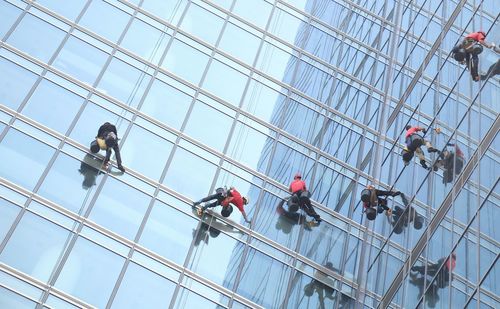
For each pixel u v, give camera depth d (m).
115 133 33.16
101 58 36.56
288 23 43.12
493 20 32.62
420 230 32.28
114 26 37.94
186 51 38.84
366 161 39.69
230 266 32.94
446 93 35.00
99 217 31.86
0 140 32.28
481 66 31.78
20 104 33.59
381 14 46.88
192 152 35.62
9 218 30.39
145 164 34.25
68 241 30.73
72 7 37.56
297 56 41.91
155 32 38.75
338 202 37.44
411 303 30.45
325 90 41.44
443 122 33.97
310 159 38.28
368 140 40.62
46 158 32.50
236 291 32.44
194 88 37.78
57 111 34.03
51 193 31.64
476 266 26.59
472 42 32.50
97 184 32.62
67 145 33.16
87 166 32.91
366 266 35.66
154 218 32.84
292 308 33.06
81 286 29.97
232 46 40.31
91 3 38.12
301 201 34.88
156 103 36.38
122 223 32.16
